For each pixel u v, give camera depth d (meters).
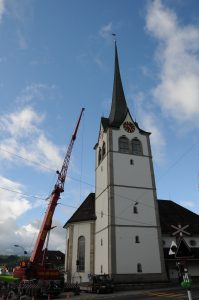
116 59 71.38
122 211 50.97
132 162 55.84
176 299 27.47
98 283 40.59
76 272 54.06
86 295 37.22
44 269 39.59
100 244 52.34
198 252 53.47
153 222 51.75
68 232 60.06
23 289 36.59
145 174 55.50
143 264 47.97
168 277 50.38
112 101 66.38
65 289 42.12
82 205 61.72
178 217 61.72
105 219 51.97
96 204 57.91
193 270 52.28
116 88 66.88
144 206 52.59
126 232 49.53
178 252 17.42
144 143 58.75
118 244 48.22
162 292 35.03
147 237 50.16
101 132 62.09
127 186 53.28
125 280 46.06
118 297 32.34
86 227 56.91
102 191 55.78
